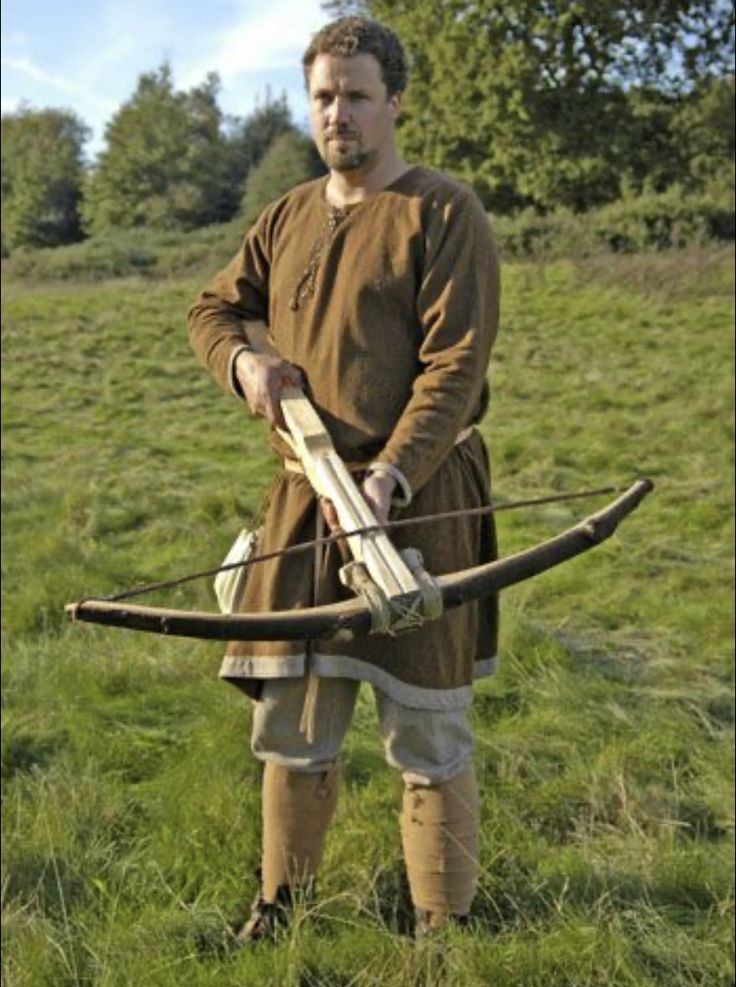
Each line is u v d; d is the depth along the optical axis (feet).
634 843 10.80
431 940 8.50
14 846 10.72
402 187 8.20
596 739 13.50
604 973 8.42
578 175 72.02
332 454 7.79
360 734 13.19
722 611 18.65
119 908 9.71
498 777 12.28
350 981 8.41
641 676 16.08
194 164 162.09
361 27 8.02
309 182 8.95
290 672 8.43
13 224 180.34
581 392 36.91
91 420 37.70
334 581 8.32
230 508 25.81
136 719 14.19
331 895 9.62
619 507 7.20
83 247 97.55
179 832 10.90
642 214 64.39
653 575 20.98
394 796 11.27
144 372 44.09
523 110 66.80
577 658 16.63
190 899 9.99
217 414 38.01
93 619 6.30
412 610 6.66
